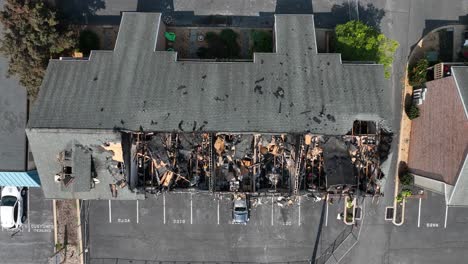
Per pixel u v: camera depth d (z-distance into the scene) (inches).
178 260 1253.7
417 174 1159.6
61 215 1251.8
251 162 1047.0
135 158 1029.2
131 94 993.5
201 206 1240.8
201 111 991.6
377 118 985.5
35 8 1007.0
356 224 1241.4
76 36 1132.5
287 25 1055.0
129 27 1054.4
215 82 1010.1
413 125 1202.0
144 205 1245.1
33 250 1267.2
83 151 970.1
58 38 1051.9
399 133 1214.9
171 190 1028.5
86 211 1248.8
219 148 1032.2
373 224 1242.0
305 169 1039.6
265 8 1195.9
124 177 991.0
